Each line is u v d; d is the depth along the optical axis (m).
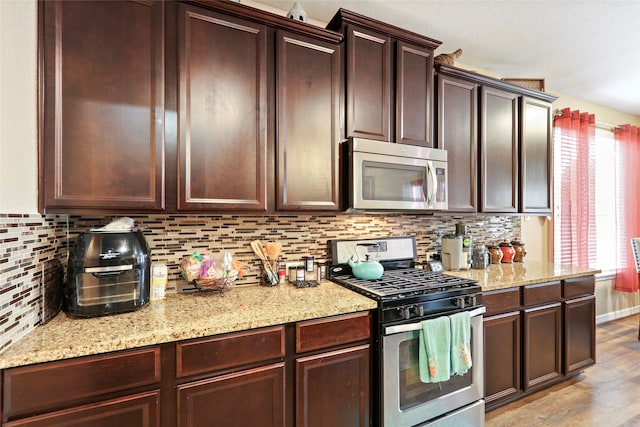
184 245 1.75
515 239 3.05
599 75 3.06
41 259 1.21
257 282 1.92
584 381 2.48
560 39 2.41
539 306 2.21
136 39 1.33
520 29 2.28
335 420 1.44
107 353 1.05
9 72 1.03
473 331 1.79
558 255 3.37
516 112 2.52
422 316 1.61
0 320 0.96
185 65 1.42
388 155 1.82
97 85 1.27
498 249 2.77
